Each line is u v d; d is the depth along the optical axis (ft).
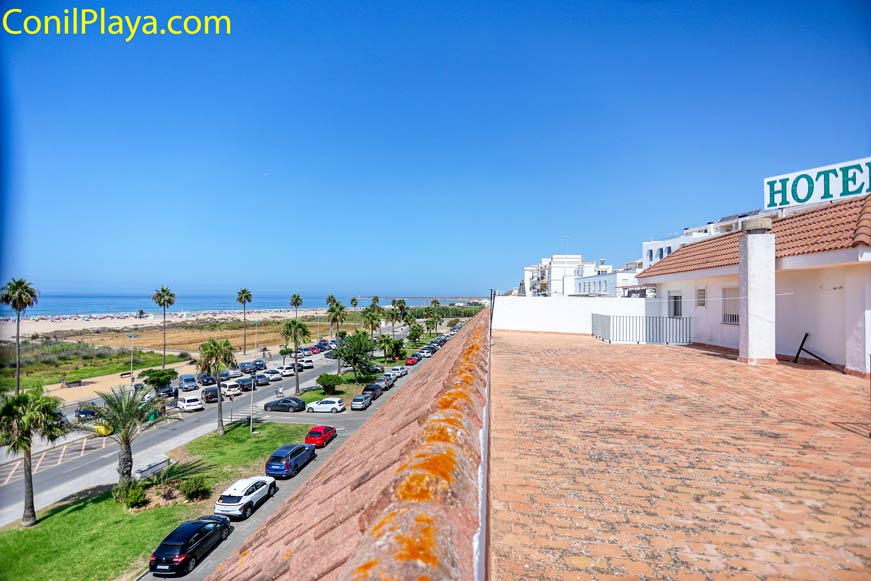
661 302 64.95
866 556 8.77
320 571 5.31
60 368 227.20
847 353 30.55
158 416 91.86
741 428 17.43
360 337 199.82
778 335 38.99
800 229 38.19
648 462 13.83
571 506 10.82
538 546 9.06
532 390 24.41
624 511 10.64
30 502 75.31
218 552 67.51
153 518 77.77
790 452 14.76
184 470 98.73
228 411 149.59
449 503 4.72
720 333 48.44
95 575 61.98
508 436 16.34
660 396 23.04
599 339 59.88
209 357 123.65
